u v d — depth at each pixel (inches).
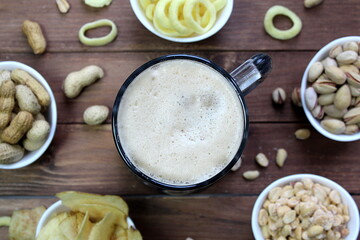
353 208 11.9
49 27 13.3
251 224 12.8
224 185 13.2
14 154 11.9
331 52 12.4
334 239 11.7
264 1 13.5
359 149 13.3
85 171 13.1
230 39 13.4
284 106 13.3
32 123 12.0
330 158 13.3
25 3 13.3
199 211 13.1
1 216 13.0
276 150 13.3
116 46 13.3
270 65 11.5
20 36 13.3
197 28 12.2
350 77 11.9
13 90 11.9
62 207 12.1
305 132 13.1
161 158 10.6
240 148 10.5
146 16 12.7
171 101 10.9
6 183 13.0
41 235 11.4
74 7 13.4
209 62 10.9
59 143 13.1
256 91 13.3
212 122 10.8
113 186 13.1
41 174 13.1
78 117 13.2
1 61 13.2
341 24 13.6
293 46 13.5
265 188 12.6
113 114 10.7
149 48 13.4
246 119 10.7
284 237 11.9
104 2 13.2
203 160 10.6
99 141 13.1
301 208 11.7
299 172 13.3
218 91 11.0
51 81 13.2
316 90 12.3
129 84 10.8
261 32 13.5
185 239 13.1
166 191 13.0
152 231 13.1
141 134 10.7
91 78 12.9
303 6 13.5
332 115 12.4
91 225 11.5
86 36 13.4
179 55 11.0
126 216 11.6
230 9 12.5
